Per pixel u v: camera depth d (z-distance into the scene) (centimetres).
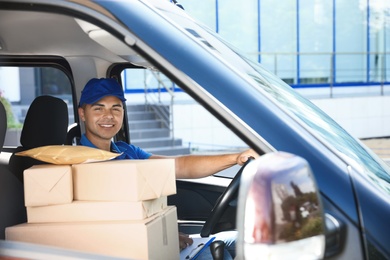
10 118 1858
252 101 204
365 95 2248
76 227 248
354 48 2420
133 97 1980
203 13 2223
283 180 169
